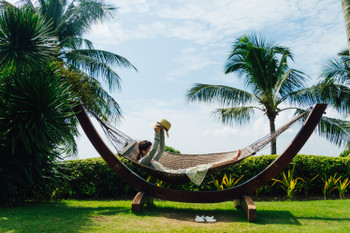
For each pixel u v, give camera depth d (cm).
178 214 455
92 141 477
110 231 337
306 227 376
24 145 505
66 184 667
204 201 450
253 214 402
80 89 958
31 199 612
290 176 692
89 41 1302
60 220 376
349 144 1080
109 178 710
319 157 741
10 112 470
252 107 1140
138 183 469
